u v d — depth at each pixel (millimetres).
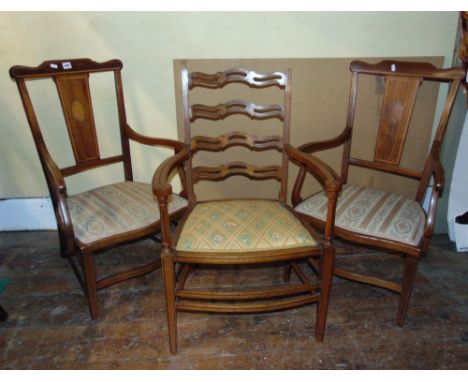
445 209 2084
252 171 1562
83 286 1531
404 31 1811
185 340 1432
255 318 1541
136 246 2021
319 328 1396
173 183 2094
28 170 2012
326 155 2008
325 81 1867
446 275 1797
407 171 1605
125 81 1852
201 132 1946
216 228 1299
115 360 1348
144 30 1760
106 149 1988
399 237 1338
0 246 2008
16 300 1628
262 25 1765
